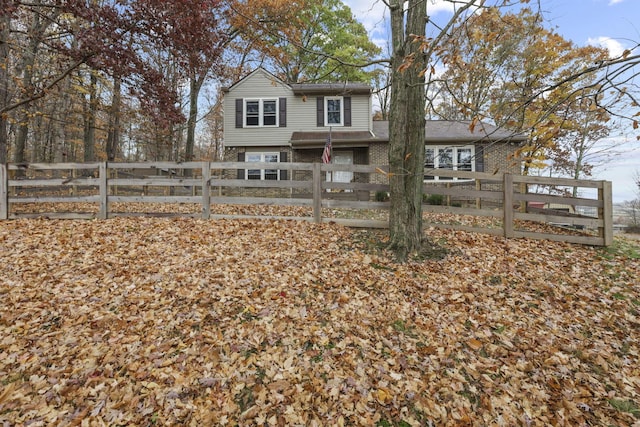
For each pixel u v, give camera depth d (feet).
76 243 18.06
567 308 14.12
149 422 7.87
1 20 30.78
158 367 9.55
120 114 54.13
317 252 18.48
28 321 11.20
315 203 23.44
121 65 27.37
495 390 9.69
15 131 61.26
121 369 9.41
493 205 34.86
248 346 10.69
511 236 22.16
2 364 9.26
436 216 29.76
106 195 24.34
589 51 44.68
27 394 8.37
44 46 39.09
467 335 12.16
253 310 12.62
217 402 8.56
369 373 9.96
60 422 7.67
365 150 53.83
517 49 44.19
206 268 15.74
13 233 19.53
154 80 30.32
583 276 16.97
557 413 8.96
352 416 8.47
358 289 14.85
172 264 15.98
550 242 21.56
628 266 18.21
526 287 15.69
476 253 19.15
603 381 10.23
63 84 43.62
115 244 18.16
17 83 33.94
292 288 14.43
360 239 20.63
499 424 8.54
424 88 18.43
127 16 27.02
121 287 13.70
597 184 21.65
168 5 27.09
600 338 12.28
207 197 24.09
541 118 11.08
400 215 18.76
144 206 34.04
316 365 10.12
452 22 14.42
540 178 22.12
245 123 55.67
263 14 53.31
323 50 76.33
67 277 14.26
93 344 10.32
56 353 9.84
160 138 60.03
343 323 12.34
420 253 18.49
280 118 55.36
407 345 11.45
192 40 29.71
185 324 11.54
